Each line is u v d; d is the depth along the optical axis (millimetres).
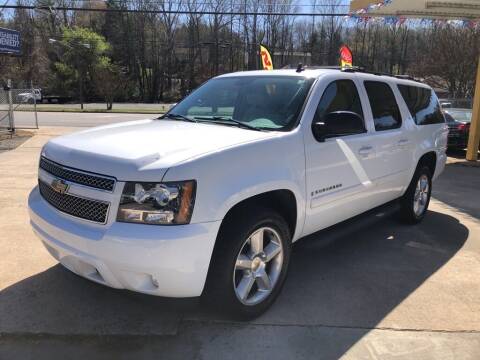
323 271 4453
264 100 4109
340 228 4684
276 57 71625
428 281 4297
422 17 13516
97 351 3068
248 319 3461
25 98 35688
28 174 8672
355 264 4652
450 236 5641
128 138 3424
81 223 3068
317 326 3436
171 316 3492
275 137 3527
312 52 72062
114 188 2895
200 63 75875
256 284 3553
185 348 3121
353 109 4488
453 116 15297
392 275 4406
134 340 3195
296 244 4191
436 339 3322
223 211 3027
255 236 3389
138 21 74938
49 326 3334
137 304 3654
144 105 57844
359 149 4406
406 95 5570
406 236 5582
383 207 5355
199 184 2924
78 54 62250
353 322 3514
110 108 45656
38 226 3422
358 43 70812
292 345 3188
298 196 3697
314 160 3838
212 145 3197
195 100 4633
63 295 3781
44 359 2973
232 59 73375
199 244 2912
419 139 5656
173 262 2842
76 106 52062
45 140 15016
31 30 63812
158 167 2871
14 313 3492
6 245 4816
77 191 3070
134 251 2805
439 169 6410
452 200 7750
